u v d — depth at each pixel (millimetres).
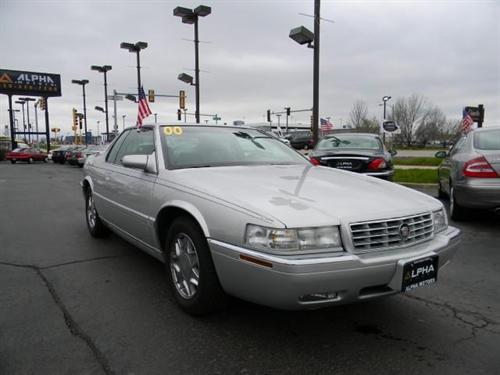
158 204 3621
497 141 6441
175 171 3670
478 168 6098
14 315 3398
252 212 2750
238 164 4062
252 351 2863
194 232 3168
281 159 4438
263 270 2611
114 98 30109
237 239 2779
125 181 4371
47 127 51156
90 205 5988
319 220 2656
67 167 30062
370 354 2836
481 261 4879
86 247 5457
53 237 6035
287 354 2830
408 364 2719
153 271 4484
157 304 3617
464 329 3203
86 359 2754
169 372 2615
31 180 17047
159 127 4301
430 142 67688
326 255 2605
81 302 3662
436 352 2867
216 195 3049
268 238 2615
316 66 12273
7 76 47531
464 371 2641
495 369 2664
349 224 2691
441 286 4086
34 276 4332
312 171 3957
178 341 2986
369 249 2730
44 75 49750
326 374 2604
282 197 2941
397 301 3715
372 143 9953
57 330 3145
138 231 4125
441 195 9523
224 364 2703
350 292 2654
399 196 3238
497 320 3359
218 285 3115
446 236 3176
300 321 3305
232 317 3357
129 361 2732
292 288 2531
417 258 2787
